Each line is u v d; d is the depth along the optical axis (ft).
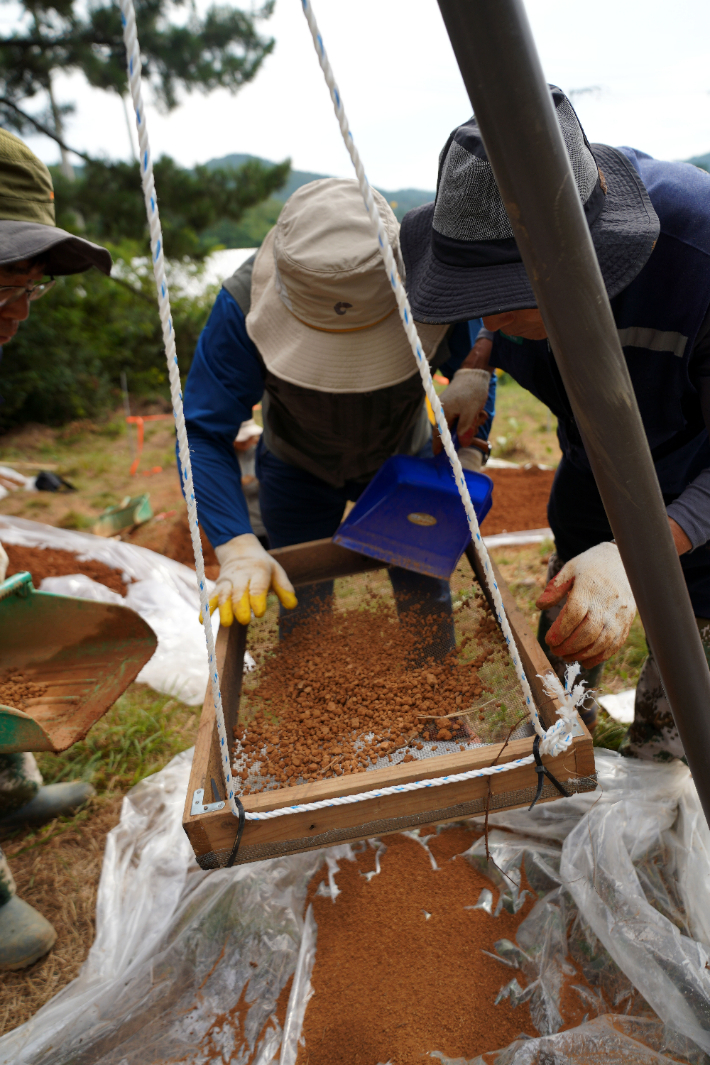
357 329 5.67
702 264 4.39
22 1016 5.82
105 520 16.08
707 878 5.66
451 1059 4.72
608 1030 4.75
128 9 2.24
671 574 3.02
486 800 4.02
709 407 4.80
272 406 7.13
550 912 5.54
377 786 3.97
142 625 6.91
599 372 2.59
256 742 5.18
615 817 5.98
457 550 6.04
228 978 5.45
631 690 8.77
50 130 28.14
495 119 2.21
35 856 7.39
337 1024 4.99
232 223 32.07
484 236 3.93
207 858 3.92
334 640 6.32
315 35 2.41
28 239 5.26
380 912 5.75
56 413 29.63
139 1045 5.10
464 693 5.33
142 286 34.91
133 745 8.79
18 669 6.99
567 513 6.89
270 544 8.89
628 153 5.23
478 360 6.89
